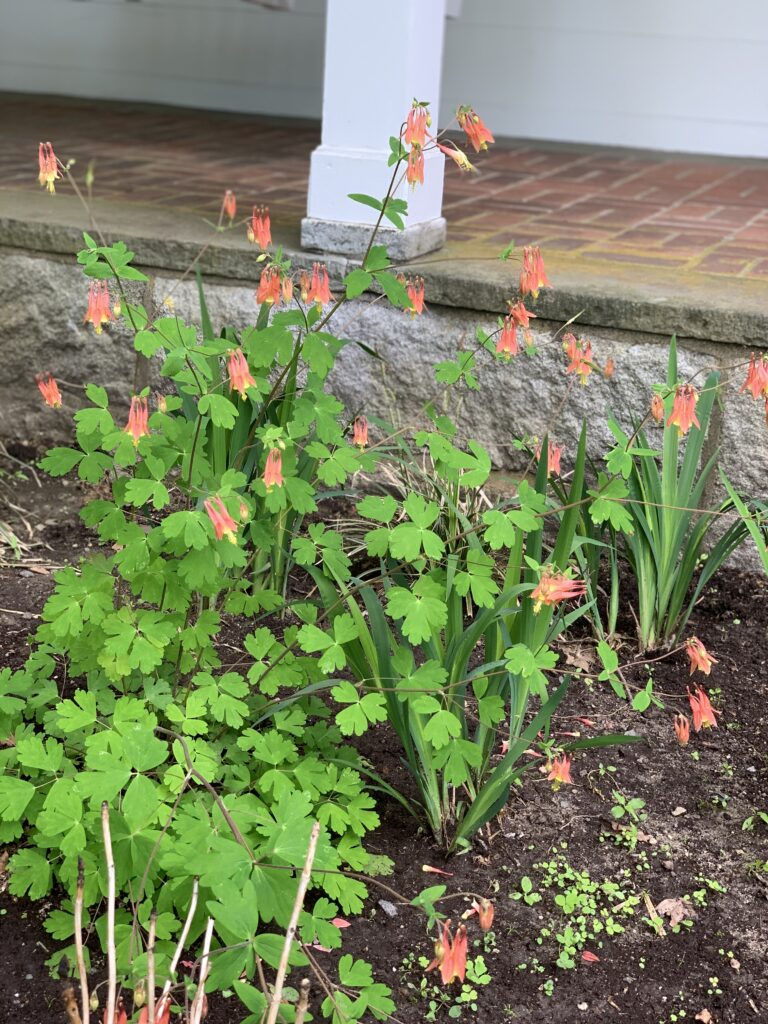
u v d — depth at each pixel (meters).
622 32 6.45
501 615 2.20
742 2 6.19
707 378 3.17
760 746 2.70
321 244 3.63
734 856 2.36
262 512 2.75
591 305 3.36
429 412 2.55
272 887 1.80
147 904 1.98
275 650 2.35
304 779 2.16
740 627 3.21
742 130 6.41
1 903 2.16
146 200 4.45
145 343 2.07
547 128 6.77
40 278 3.98
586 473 3.52
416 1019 1.97
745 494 3.38
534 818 2.45
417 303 2.41
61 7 7.45
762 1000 2.03
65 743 2.30
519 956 2.11
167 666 2.49
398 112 3.45
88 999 1.71
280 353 2.29
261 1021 1.68
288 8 6.59
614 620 3.10
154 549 2.17
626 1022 1.98
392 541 2.04
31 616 3.05
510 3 6.61
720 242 4.23
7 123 6.34
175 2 7.23
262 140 6.32
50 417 4.14
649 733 2.73
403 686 2.12
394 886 2.24
